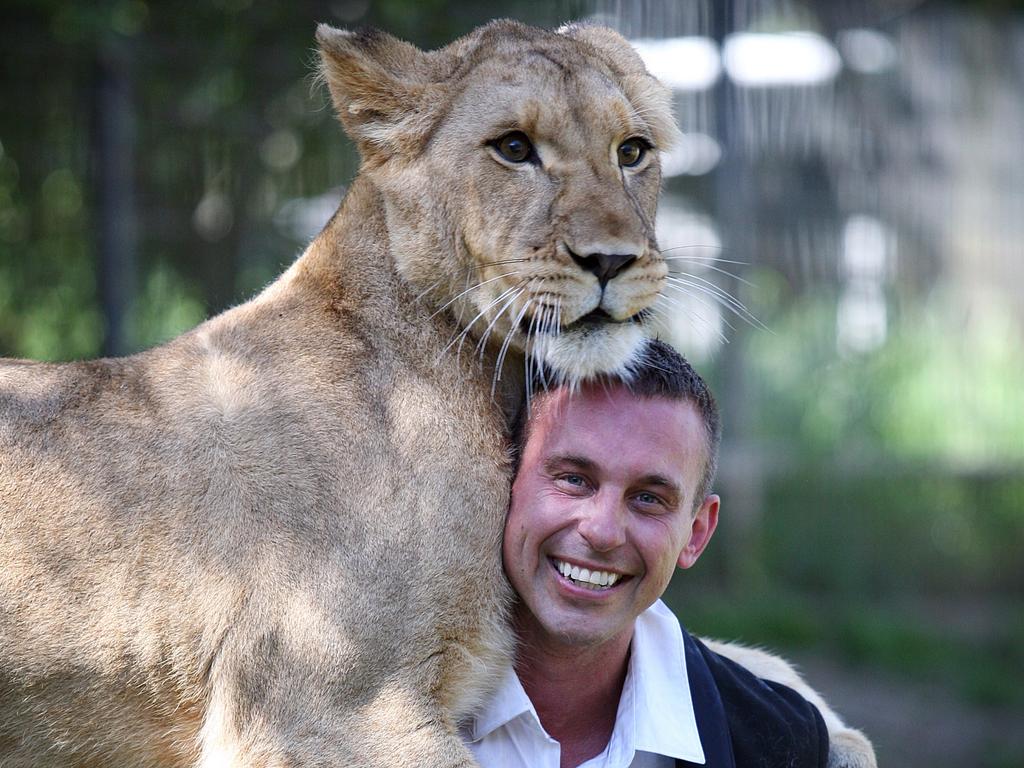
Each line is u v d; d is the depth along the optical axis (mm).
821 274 13383
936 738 11023
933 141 13727
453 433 4770
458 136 5008
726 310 12922
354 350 4855
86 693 4621
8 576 4570
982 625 13281
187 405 4738
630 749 4574
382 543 4551
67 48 10211
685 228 12852
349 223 5137
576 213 4816
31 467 4645
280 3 10812
